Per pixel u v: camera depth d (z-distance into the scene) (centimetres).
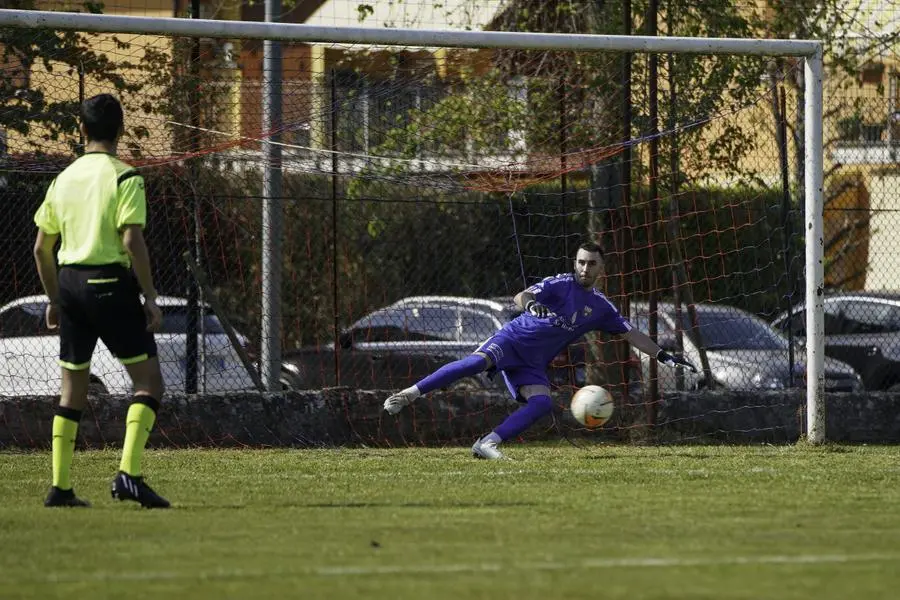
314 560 1586
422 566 1543
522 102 4425
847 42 5334
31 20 3316
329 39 3466
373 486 2534
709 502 2219
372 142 4216
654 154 4044
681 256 4322
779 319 4631
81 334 2116
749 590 1399
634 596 1365
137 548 1675
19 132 3834
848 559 1598
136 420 2092
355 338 4278
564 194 4178
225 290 4247
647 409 3900
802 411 3803
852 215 5538
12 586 1420
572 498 2288
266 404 3716
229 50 4181
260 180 4181
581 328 3225
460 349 4306
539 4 5112
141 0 5841
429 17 5147
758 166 4550
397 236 4806
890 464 3062
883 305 4984
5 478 2712
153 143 3925
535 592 1385
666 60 4325
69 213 2094
